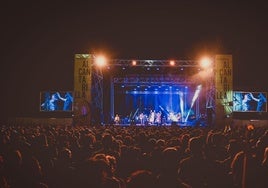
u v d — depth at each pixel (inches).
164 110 1565.0
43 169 222.5
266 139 233.0
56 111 1207.6
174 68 1321.4
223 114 1101.1
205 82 1291.8
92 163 159.3
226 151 269.7
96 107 1171.9
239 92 1209.4
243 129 538.9
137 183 135.0
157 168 239.1
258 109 1208.2
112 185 153.9
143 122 1439.5
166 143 310.8
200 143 242.1
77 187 165.6
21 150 285.0
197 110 1464.1
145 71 1348.4
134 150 262.4
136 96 1589.6
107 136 301.7
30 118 1208.8
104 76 1341.0
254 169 202.8
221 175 211.9
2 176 189.3
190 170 208.7
